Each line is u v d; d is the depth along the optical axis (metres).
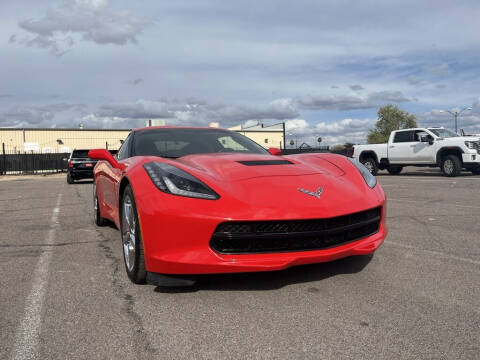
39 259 3.32
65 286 2.62
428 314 2.06
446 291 2.38
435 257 3.13
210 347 1.76
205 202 2.32
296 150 24.44
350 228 2.47
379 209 2.77
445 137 13.30
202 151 3.57
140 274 2.53
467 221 4.70
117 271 2.95
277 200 2.38
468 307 2.14
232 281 2.62
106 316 2.12
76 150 15.42
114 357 1.69
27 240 4.12
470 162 12.34
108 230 4.68
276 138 45.91
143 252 2.48
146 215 2.36
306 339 1.82
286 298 2.31
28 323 2.04
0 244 3.94
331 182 2.70
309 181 2.65
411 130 14.05
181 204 2.31
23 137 37.88
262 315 2.09
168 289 2.52
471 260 3.04
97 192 4.79
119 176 3.24
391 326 1.93
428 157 13.34
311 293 2.38
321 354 1.68
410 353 1.67
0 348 1.78
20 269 3.03
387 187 9.30
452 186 9.18
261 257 2.31
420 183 10.24
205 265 2.24
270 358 1.66
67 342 1.83
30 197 9.22
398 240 3.74
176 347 1.77
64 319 2.09
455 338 1.80
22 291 2.53
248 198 2.38
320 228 2.38
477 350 1.69
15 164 27.09
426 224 4.55
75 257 3.39
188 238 2.28
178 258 2.28
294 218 2.29
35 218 5.73
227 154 3.31
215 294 2.40
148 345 1.79
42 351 1.75
